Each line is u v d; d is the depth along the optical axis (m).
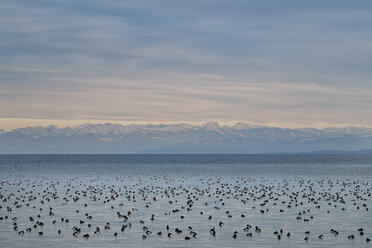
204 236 70.06
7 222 79.94
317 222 81.12
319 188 141.00
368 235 70.94
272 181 168.25
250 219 83.81
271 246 64.38
